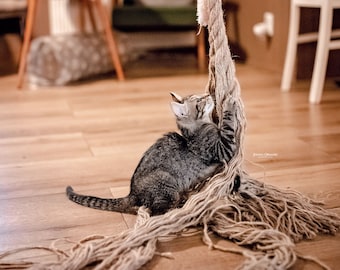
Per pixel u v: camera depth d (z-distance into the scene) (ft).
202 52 10.93
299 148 5.14
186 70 10.46
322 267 2.79
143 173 3.59
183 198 3.59
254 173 4.41
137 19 9.97
